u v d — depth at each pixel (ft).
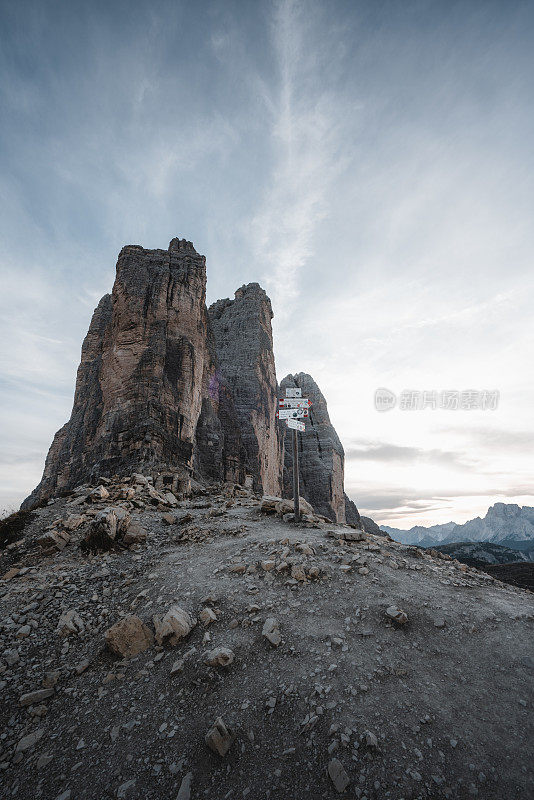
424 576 27.25
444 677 16.88
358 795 12.11
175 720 15.85
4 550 35.81
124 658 20.13
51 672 19.43
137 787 13.32
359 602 23.13
